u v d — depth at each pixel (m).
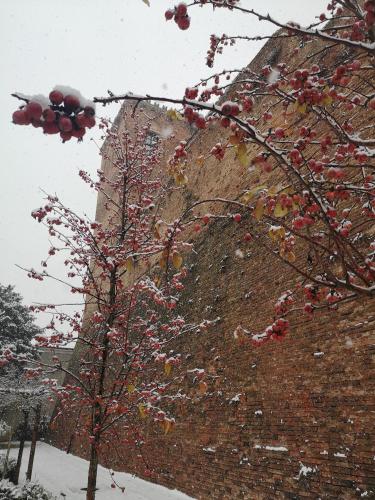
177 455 9.05
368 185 3.57
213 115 3.25
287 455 5.88
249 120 3.52
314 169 3.01
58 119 1.79
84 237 7.05
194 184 12.64
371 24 2.50
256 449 6.57
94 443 5.92
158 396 5.63
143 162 8.26
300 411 5.90
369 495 4.50
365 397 4.93
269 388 6.73
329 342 5.73
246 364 7.59
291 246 3.62
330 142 3.14
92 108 1.81
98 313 6.64
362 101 6.21
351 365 5.26
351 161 4.99
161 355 5.52
